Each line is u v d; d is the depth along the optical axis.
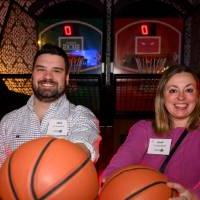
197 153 1.83
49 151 1.25
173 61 3.77
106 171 1.75
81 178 1.23
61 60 2.01
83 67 3.79
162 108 1.93
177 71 1.89
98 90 3.85
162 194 1.35
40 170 1.20
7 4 3.75
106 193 1.40
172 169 1.83
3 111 3.84
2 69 3.85
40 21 3.76
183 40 3.74
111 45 3.76
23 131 2.02
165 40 3.76
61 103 2.07
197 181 1.81
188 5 3.66
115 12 3.72
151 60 3.78
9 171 1.24
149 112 3.98
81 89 3.85
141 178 1.38
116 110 4.01
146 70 3.80
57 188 1.19
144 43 3.77
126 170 1.44
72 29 3.75
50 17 3.75
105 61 3.78
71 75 3.75
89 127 1.93
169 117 1.94
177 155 1.84
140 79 3.78
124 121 4.09
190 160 1.83
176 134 1.88
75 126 1.95
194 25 3.71
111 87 3.83
